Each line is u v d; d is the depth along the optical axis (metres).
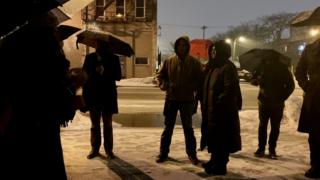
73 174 6.61
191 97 7.40
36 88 3.85
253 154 8.29
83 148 8.69
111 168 7.02
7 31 3.66
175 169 7.02
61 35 5.80
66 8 6.18
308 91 6.64
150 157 7.92
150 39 41.16
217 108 6.51
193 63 7.39
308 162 7.67
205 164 6.93
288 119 12.33
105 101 7.59
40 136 3.93
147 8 41.03
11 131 3.83
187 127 7.42
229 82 6.47
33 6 3.60
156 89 29.81
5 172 3.80
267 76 7.81
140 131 11.16
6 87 3.63
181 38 7.33
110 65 7.57
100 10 40.06
